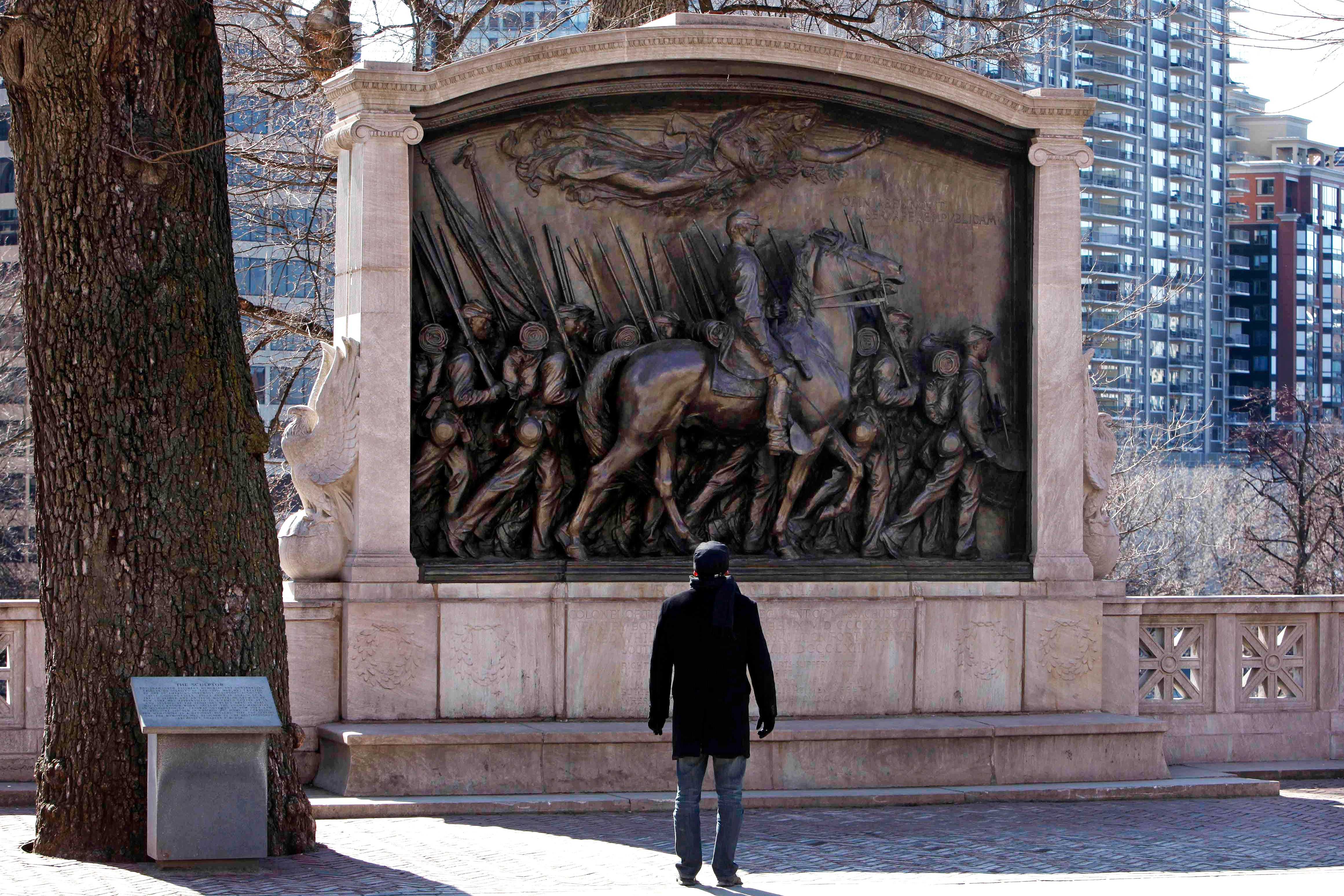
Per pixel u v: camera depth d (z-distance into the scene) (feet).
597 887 30.19
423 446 42.65
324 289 75.41
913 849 34.65
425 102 42.37
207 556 32.76
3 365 105.70
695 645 30.89
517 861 32.68
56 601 32.63
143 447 32.45
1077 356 46.37
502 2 70.38
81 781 32.12
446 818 38.04
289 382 74.18
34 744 41.32
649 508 44.19
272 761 33.32
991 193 47.14
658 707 31.24
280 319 71.51
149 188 32.71
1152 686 47.26
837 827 37.42
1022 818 39.01
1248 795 43.16
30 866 31.09
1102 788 42.14
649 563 43.55
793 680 43.80
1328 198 287.28
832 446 44.93
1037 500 46.06
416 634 41.73
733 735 30.58
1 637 41.29
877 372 45.60
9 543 116.06
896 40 71.56
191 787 30.78
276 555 34.17
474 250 43.45
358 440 41.88
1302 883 30.89
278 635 33.83
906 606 44.60
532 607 42.47
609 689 42.70
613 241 44.57
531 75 42.98
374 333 41.93
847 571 44.86
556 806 38.93
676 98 44.96
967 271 46.91
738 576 44.11
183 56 33.09
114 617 32.27
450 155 43.42
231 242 34.22
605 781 40.75
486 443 43.45
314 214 73.05
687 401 43.47
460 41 69.72
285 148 73.05
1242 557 151.64
